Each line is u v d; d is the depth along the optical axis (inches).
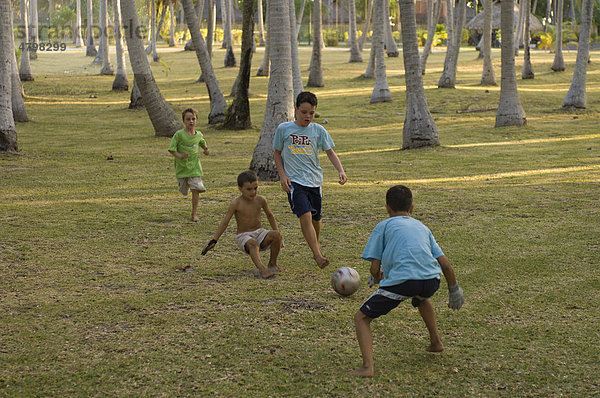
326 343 231.0
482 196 502.0
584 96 1250.6
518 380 202.5
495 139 906.1
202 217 445.4
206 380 202.1
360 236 389.7
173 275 314.0
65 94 1731.1
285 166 321.7
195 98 1595.7
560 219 422.6
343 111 1358.3
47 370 208.5
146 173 645.9
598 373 206.2
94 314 258.5
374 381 201.8
